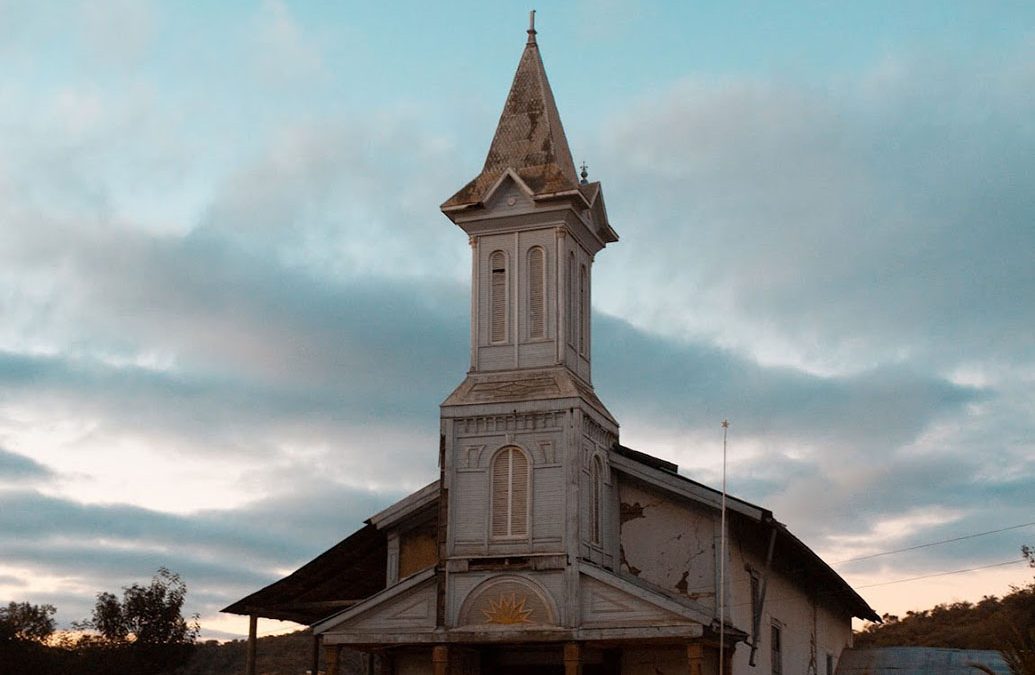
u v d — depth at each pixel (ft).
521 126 132.16
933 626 282.97
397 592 119.75
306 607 134.41
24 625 240.73
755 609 130.00
